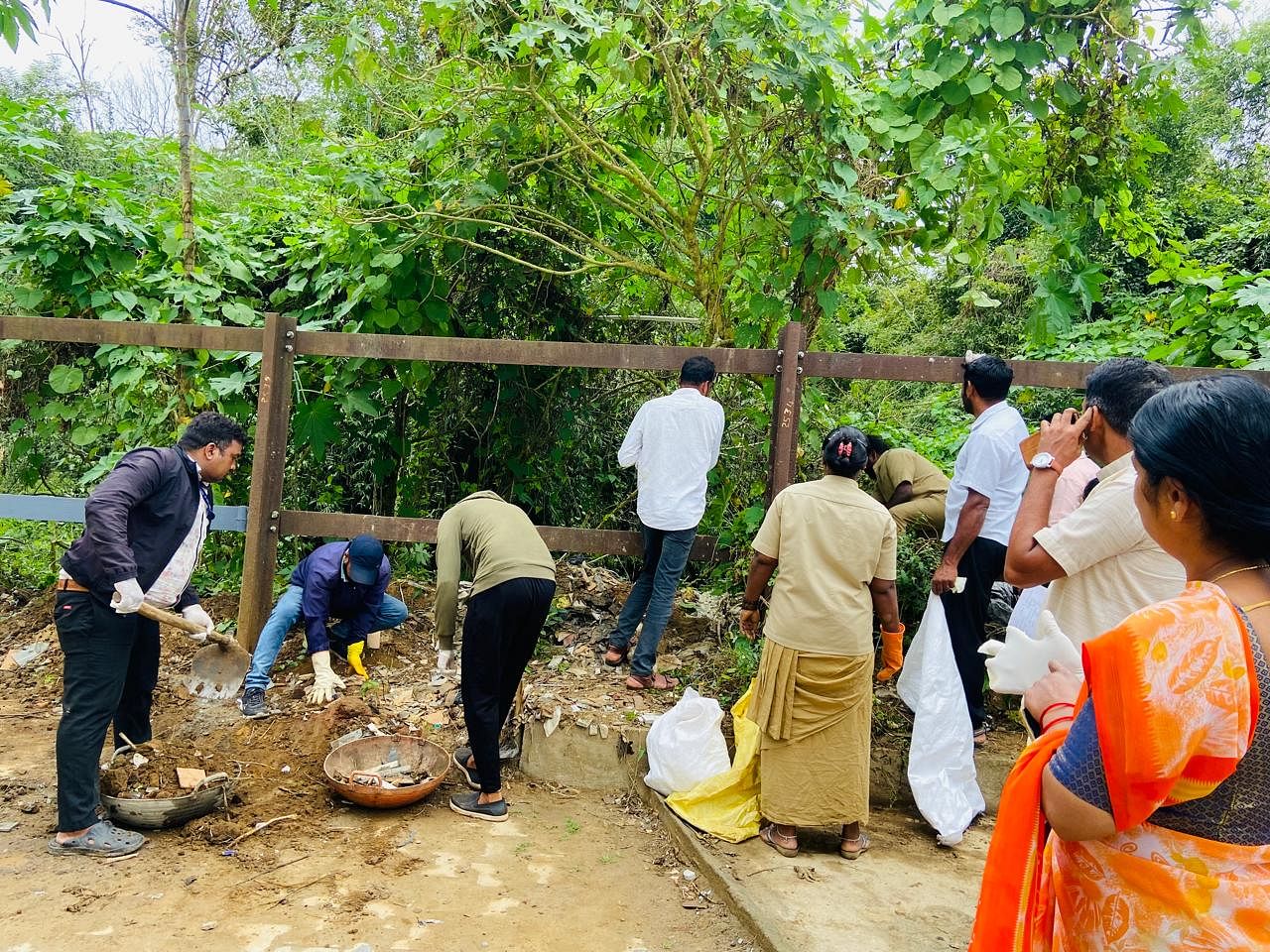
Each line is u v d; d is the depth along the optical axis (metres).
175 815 3.35
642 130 5.33
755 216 5.11
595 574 5.75
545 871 3.27
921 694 3.71
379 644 4.82
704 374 4.40
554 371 6.04
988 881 1.49
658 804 3.71
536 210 5.33
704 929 2.97
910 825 3.77
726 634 4.74
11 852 3.20
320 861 3.23
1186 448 1.22
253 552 4.82
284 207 6.62
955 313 11.27
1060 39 4.42
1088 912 1.33
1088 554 2.17
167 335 5.06
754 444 5.39
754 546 3.58
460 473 6.46
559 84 5.04
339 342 4.88
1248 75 4.92
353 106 6.56
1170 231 6.00
